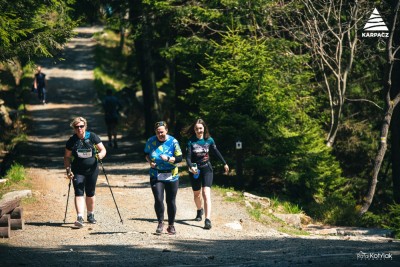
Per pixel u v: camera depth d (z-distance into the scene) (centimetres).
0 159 4288
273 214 2691
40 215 2358
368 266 1445
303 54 4309
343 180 3862
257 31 4028
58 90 8844
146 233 2066
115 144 4981
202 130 2233
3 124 5556
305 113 3750
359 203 4641
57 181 3195
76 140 2142
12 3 2819
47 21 3058
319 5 4216
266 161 3222
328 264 1472
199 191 2312
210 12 3900
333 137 4078
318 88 4559
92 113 7206
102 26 14675
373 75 4653
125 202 2680
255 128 3203
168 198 2042
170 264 1512
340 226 2975
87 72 10562
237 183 3209
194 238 2003
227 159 3344
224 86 3253
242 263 1507
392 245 1862
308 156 3347
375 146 4703
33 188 2892
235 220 2419
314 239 2059
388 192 4644
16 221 2091
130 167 3928
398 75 4459
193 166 2209
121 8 4541
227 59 3369
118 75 10688
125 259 1591
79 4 4425
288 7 4091
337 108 4056
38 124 6344
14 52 2919
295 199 3388
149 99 5466
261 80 3244
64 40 3109
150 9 4262
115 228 2152
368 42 4434
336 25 4316
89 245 1820
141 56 5453
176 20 4122
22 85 8388
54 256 1634
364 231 2705
